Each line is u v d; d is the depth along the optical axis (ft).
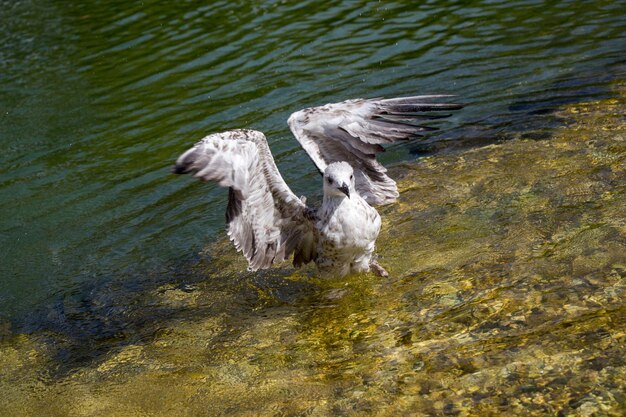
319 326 19.40
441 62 33.47
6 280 23.66
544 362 16.02
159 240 24.63
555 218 21.62
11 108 34.53
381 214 23.91
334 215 19.86
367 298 20.17
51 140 31.65
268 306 20.90
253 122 30.55
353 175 20.51
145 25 41.98
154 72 36.37
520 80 31.01
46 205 27.27
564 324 17.07
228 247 23.91
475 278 19.75
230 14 41.98
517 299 18.39
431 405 15.53
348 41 36.81
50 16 44.98
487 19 37.14
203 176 17.24
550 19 35.94
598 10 35.96
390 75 32.91
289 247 21.18
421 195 24.54
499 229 21.77
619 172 23.27
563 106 28.43
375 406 15.85
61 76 37.17
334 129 20.47
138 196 27.09
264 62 35.76
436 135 28.43
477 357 16.66
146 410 17.31
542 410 14.78
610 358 15.70
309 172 26.96
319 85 32.91
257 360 18.44
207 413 16.81
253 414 16.43
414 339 17.87
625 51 31.71
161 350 19.57
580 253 19.72
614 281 18.25
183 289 22.22
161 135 30.78
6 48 41.19
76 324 21.33
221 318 20.65
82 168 29.35
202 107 32.48
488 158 25.95
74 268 23.86
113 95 34.68
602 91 28.94
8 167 30.09
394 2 40.91
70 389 18.58
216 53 37.47
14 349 20.59
